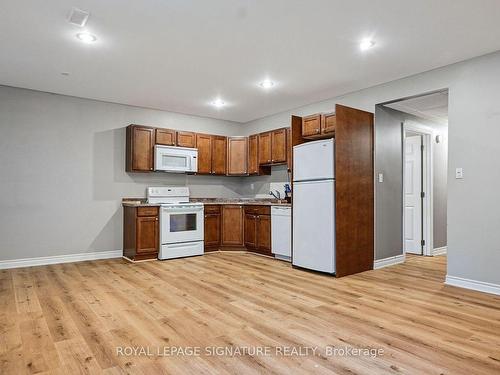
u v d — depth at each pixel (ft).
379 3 8.23
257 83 14.16
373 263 14.39
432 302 9.86
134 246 15.72
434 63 11.94
